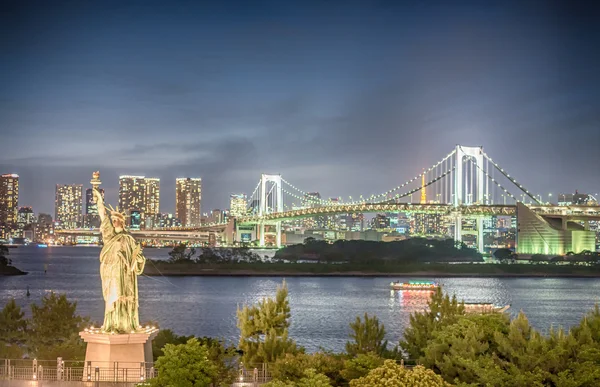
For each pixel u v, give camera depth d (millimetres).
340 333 93375
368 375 35375
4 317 52344
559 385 37406
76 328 52688
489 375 37875
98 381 36281
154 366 36562
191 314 119438
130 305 38031
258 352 43219
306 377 38281
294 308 131750
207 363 36562
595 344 39969
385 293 171875
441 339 42438
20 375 39469
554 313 131875
